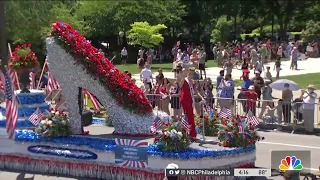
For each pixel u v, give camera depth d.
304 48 52.66
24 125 15.62
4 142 14.42
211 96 20.55
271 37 65.81
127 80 14.38
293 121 19.67
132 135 14.22
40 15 39.75
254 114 19.88
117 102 14.13
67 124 14.12
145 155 12.65
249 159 13.35
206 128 14.90
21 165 14.30
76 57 13.86
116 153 13.01
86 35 50.00
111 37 52.72
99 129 15.49
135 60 50.44
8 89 13.23
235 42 55.56
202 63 33.97
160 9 51.41
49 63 14.06
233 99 20.08
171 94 19.84
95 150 13.29
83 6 49.75
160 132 12.66
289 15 65.12
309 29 55.03
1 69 13.03
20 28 38.97
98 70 13.94
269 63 42.91
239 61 41.09
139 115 14.23
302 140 18.00
